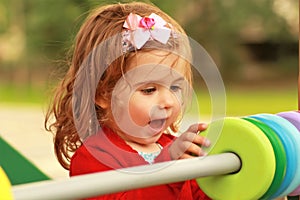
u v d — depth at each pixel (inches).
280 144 46.1
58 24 374.9
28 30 394.0
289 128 47.3
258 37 418.3
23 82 390.6
